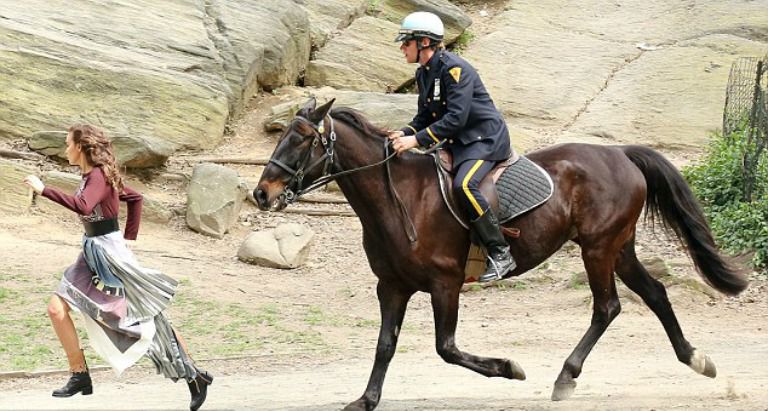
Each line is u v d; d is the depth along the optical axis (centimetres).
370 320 1417
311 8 2680
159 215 1808
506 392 958
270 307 1452
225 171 1870
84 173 805
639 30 2973
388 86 2536
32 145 1903
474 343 1278
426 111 874
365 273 1672
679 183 951
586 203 898
